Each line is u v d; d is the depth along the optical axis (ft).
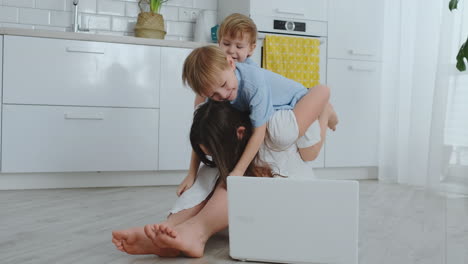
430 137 9.24
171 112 9.68
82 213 6.57
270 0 10.16
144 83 9.50
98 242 4.94
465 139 9.19
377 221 6.26
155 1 10.53
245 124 5.01
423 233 5.54
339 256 4.11
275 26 10.20
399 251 4.70
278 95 5.66
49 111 8.96
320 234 4.14
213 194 4.80
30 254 4.44
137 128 9.47
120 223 5.92
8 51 8.71
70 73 9.05
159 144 9.62
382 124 10.85
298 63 10.23
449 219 6.43
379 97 11.17
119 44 9.32
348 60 10.89
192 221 4.49
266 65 10.03
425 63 10.10
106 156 9.29
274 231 4.21
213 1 11.81
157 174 9.84
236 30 6.30
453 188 9.05
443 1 9.18
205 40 10.93
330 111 6.17
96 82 9.21
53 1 10.59
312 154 5.66
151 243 4.26
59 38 8.96
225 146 4.86
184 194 5.04
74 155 9.11
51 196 8.10
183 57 9.73
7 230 5.43
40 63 8.88
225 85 4.74
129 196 8.21
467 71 9.27
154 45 9.55
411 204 7.72
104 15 10.94
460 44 9.27
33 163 8.88
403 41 10.53
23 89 8.80
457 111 9.23
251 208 4.24
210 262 4.28
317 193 4.10
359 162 11.07
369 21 11.00
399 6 10.56
